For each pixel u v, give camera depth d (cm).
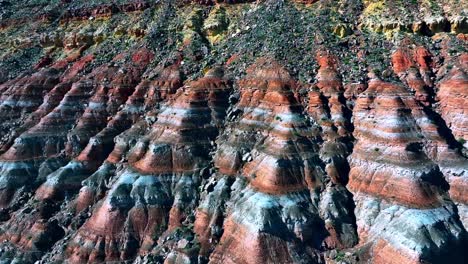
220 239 3803
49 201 4606
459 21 4797
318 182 3947
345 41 5053
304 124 4284
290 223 3672
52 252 4128
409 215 3506
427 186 3716
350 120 4328
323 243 3656
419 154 3909
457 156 3903
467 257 3428
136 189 4247
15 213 4631
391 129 4025
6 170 4972
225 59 5375
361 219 3731
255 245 3550
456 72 4412
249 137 4375
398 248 3372
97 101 5441
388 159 3881
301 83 4631
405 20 5022
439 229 3444
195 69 5406
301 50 5050
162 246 3906
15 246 4272
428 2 5191
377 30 5075
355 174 3966
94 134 5219
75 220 4331
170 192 4253
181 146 4453
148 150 4569
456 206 3691
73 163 4856
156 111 5031
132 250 3975
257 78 4819
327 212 3772
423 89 4372
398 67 4625
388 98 4228
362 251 3534
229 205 3981
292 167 3988
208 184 4197
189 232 3922
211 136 4600
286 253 3538
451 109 4216
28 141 5162
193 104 4731
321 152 4125
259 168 4072
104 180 4544
